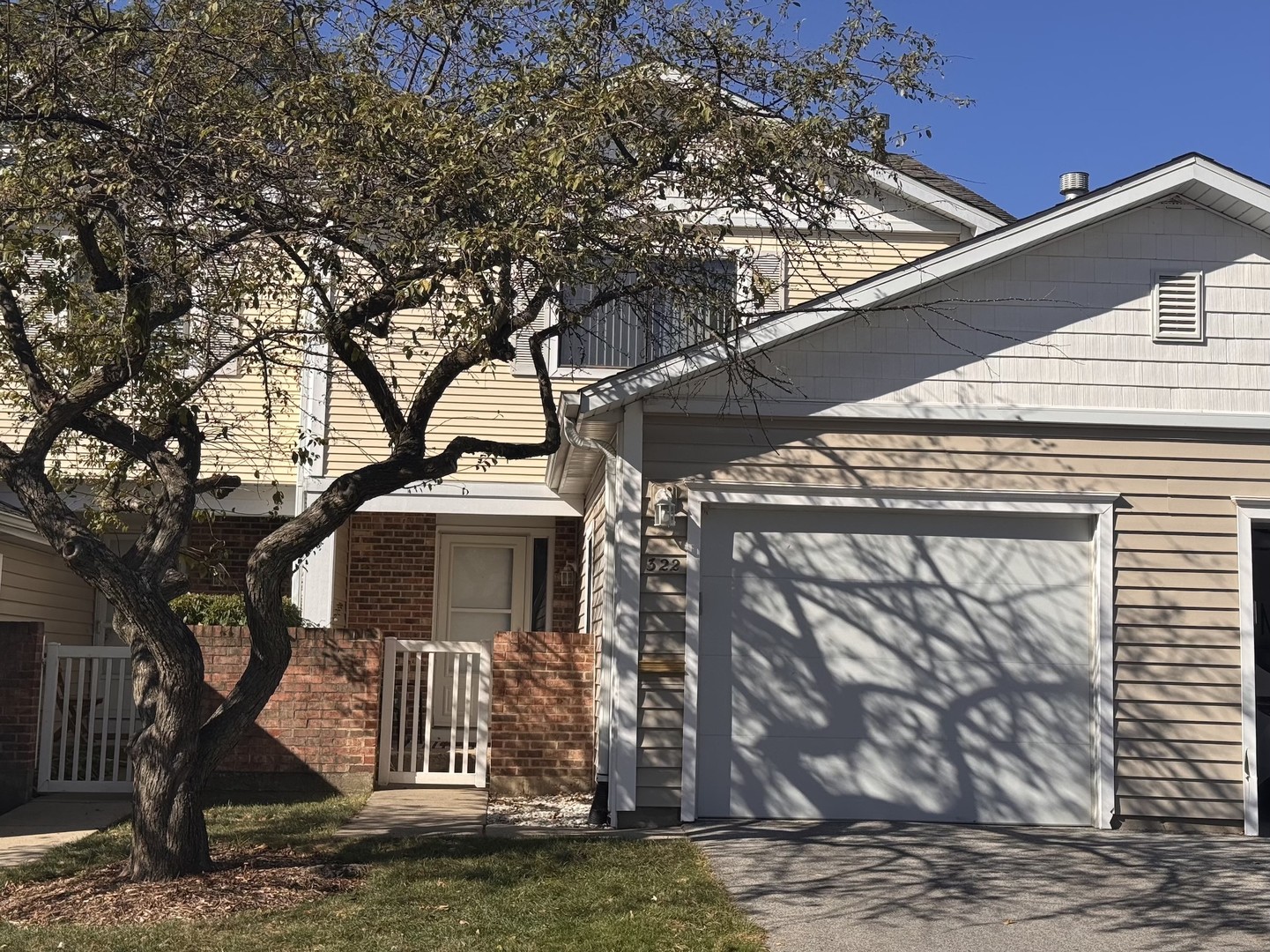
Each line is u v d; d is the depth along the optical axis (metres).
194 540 16.92
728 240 15.39
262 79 9.99
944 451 11.53
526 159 9.00
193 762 8.98
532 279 9.66
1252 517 11.53
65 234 12.30
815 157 10.11
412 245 8.95
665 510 11.09
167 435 10.25
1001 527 11.60
